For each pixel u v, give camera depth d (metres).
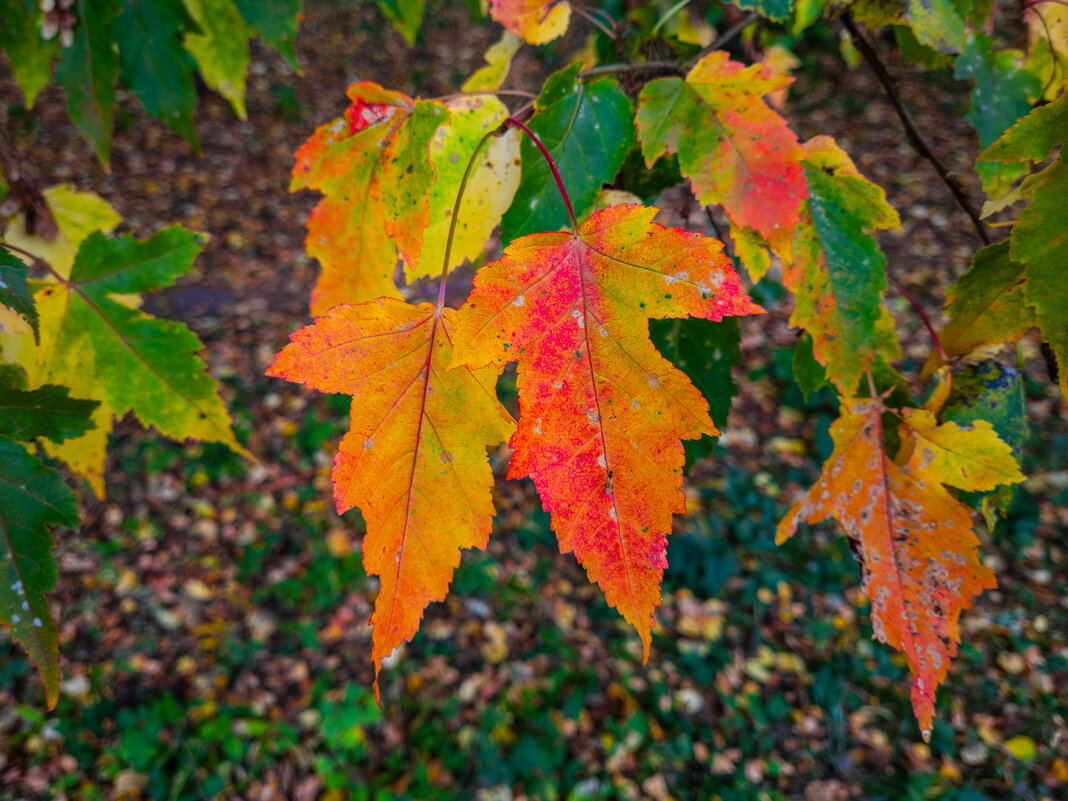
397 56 3.25
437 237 0.21
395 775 1.00
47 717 1.02
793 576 1.27
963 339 0.21
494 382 0.16
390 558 0.15
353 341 0.16
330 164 0.19
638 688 1.13
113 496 1.33
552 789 1.00
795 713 1.09
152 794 0.95
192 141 0.26
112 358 0.26
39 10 0.25
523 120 0.21
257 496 1.39
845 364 0.20
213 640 1.15
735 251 0.20
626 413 0.15
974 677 1.10
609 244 0.16
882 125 2.27
